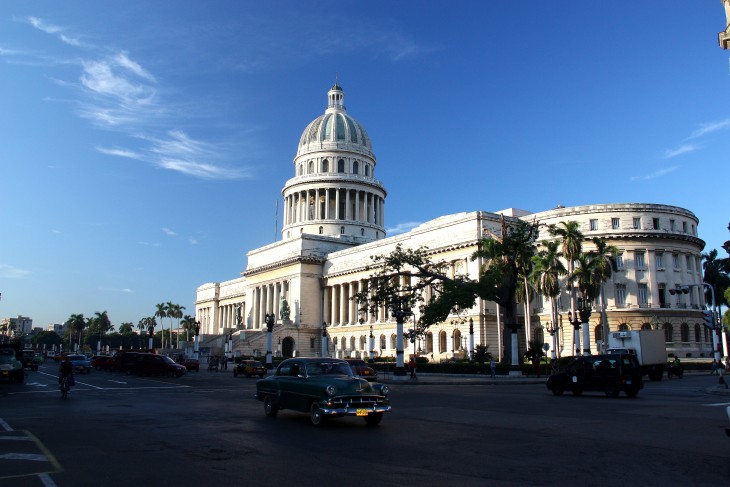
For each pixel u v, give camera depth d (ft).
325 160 468.34
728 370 232.53
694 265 279.28
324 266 408.26
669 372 189.06
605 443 51.21
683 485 35.96
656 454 45.88
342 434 57.06
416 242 327.26
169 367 190.19
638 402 93.45
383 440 53.26
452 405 88.28
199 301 597.52
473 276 282.15
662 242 269.03
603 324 236.22
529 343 239.30
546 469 40.52
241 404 90.17
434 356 296.51
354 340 367.45
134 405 88.22
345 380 64.13
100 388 128.67
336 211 448.65
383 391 64.49
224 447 49.55
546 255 233.76
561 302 269.85
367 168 479.00
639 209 270.67
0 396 105.40
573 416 72.18
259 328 446.19
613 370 104.53
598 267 226.79
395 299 198.49
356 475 38.70
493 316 278.67
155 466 41.60
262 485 36.04
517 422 66.28
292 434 57.06
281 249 432.25
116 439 53.93
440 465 41.93
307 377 66.80
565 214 275.80
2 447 49.52
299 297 396.57
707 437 54.39
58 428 61.46
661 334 184.96
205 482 36.78
